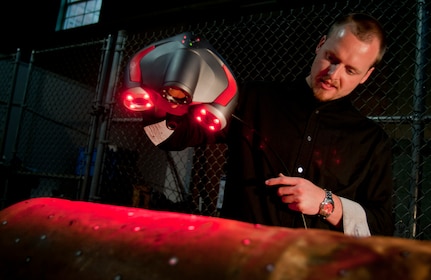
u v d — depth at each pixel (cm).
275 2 260
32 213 50
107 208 51
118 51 313
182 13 285
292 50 337
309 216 119
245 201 124
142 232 40
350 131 127
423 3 216
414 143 201
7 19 690
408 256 30
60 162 571
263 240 35
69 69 590
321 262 31
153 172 414
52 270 38
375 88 285
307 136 125
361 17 113
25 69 599
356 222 103
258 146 129
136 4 595
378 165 125
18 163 422
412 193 197
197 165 362
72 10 715
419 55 210
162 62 84
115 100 306
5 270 41
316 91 122
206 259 33
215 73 84
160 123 111
